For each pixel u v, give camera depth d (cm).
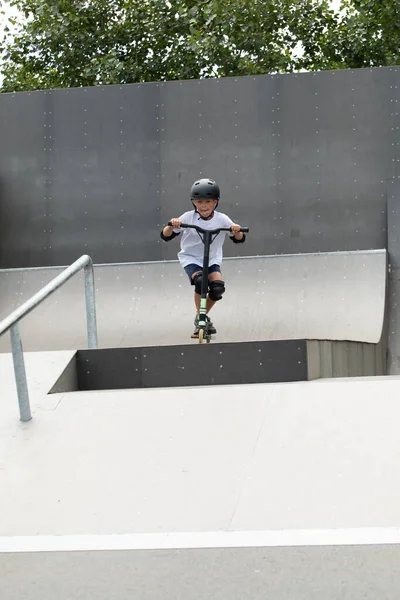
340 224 1772
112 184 1839
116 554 618
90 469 793
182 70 3784
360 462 754
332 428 827
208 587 546
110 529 673
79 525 686
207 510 693
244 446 809
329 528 641
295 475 742
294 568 568
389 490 699
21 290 1759
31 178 1864
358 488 708
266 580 551
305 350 1029
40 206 1859
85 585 562
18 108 1872
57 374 1020
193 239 1310
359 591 524
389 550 589
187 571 575
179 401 927
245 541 626
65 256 1848
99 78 3747
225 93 1806
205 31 3709
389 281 1712
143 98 1833
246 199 1797
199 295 1297
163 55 3897
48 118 1861
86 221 1844
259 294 1655
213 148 1808
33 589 561
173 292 1683
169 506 706
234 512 685
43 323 1661
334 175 1777
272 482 734
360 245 1766
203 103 1812
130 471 780
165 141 1823
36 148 1864
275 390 933
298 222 1783
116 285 1717
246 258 1719
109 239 1838
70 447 845
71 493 747
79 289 1730
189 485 741
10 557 625
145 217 1825
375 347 1498
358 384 928
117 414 910
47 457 827
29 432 886
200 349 1052
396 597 512
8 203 1870
